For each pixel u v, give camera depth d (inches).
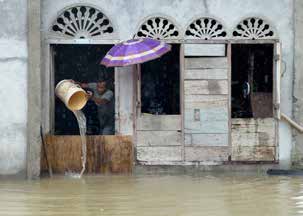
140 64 643.5
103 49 700.7
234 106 677.9
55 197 492.4
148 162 622.5
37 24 593.3
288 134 635.5
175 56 694.5
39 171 594.6
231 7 630.5
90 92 638.5
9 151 592.7
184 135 623.2
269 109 642.2
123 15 623.8
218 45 636.7
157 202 469.1
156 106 687.7
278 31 633.6
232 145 627.5
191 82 623.2
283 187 536.7
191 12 627.2
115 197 490.9
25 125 593.9
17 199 484.1
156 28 625.9
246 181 573.0
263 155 631.8
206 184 555.2
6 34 592.7
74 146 616.7
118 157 620.7
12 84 593.6
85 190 526.3
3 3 592.1
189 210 438.3
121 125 624.4
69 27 622.8
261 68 676.7
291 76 636.1
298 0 631.8
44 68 617.3
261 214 425.1
